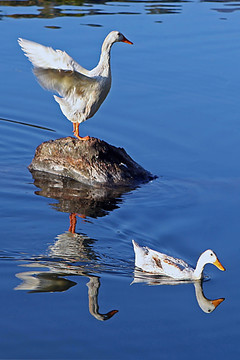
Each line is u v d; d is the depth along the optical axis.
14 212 14.68
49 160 17.12
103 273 12.20
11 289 11.48
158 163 17.61
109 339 10.25
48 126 19.66
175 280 12.12
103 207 15.16
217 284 12.07
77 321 10.67
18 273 12.04
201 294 11.68
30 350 9.92
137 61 23.14
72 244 13.25
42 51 14.24
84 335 10.33
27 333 10.31
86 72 15.41
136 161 17.64
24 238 13.42
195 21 26.95
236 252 13.09
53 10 28.05
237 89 21.30
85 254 12.88
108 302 11.26
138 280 12.02
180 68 22.67
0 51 23.58
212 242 13.50
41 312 10.85
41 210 14.86
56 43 23.39
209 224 14.28
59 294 11.39
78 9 28.33
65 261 12.54
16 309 10.93
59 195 15.78
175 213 14.86
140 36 25.06
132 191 16.17
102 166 16.67
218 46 24.27
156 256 12.48
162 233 13.89
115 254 12.98
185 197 15.73
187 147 18.33
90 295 11.41
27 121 19.84
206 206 15.21
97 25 25.77
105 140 18.64
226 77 22.00
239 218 14.54
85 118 15.89
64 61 14.18
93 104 15.57
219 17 27.55
